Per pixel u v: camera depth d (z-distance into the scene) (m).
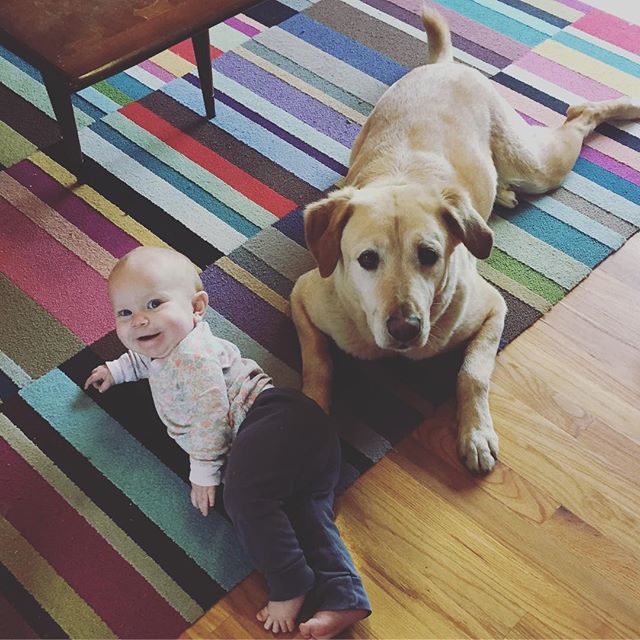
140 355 1.66
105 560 1.46
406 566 1.47
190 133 2.22
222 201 2.07
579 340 1.82
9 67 2.38
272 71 2.40
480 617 1.42
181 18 1.76
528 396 1.72
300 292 1.76
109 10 1.75
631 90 2.36
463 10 2.60
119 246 1.96
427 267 1.45
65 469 1.57
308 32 2.52
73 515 1.51
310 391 1.65
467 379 1.65
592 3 2.63
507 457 1.62
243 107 2.30
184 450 1.59
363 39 2.51
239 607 1.41
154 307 1.51
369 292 1.46
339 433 1.65
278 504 1.37
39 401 1.67
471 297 1.67
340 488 1.56
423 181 1.64
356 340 1.68
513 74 2.39
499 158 1.93
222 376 1.52
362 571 1.46
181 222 2.02
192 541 1.49
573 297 1.89
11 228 1.99
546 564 1.48
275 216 2.04
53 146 2.17
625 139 2.24
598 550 1.50
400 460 1.62
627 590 1.45
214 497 1.52
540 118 2.27
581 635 1.40
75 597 1.41
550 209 2.07
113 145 2.18
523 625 1.41
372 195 1.48
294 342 1.79
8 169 2.12
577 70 2.41
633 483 1.59
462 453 1.60
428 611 1.42
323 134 2.24
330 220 1.51
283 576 1.34
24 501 1.53
